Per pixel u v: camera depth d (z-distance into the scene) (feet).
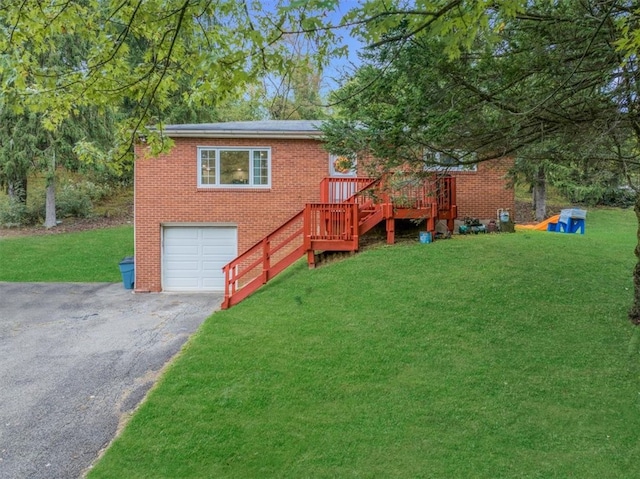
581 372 17.98
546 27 13.97
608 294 25.72
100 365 21.45
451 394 16.80
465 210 41.63
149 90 13.93
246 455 13.69
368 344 21.30
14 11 11.03
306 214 33.06
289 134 38.73
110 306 33.60
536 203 64.95
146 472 13.11
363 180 36.88
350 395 17.02
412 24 9.55
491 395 16.62
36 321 29.60
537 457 13.15
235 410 16.24
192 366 19.92
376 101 16.49
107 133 59.57
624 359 18.78
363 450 13.74
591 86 14.37
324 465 13.10
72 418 16.52
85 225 66.23
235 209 39.60
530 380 17.54
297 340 22.22
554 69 14.74
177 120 68.33
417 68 14.80
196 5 11.04
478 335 21.54
